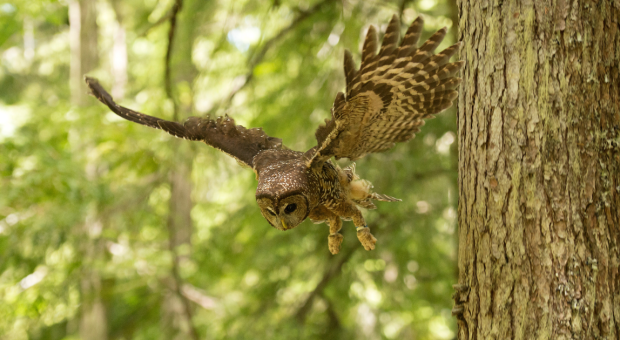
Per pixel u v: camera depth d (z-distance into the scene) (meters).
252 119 8.80
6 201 7.99
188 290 10.72
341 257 9.21
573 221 2.66
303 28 8.15
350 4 7.52
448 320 11.36
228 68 8.62
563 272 2.65
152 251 10.71
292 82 8.63
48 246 9.52
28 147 8.70
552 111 2.73
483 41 2.97
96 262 10.09
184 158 8.88
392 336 11.98
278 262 9.73
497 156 2.86
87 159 9.54
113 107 3.66
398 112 3.01
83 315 12.38
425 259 9.28
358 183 3.58
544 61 2.77
